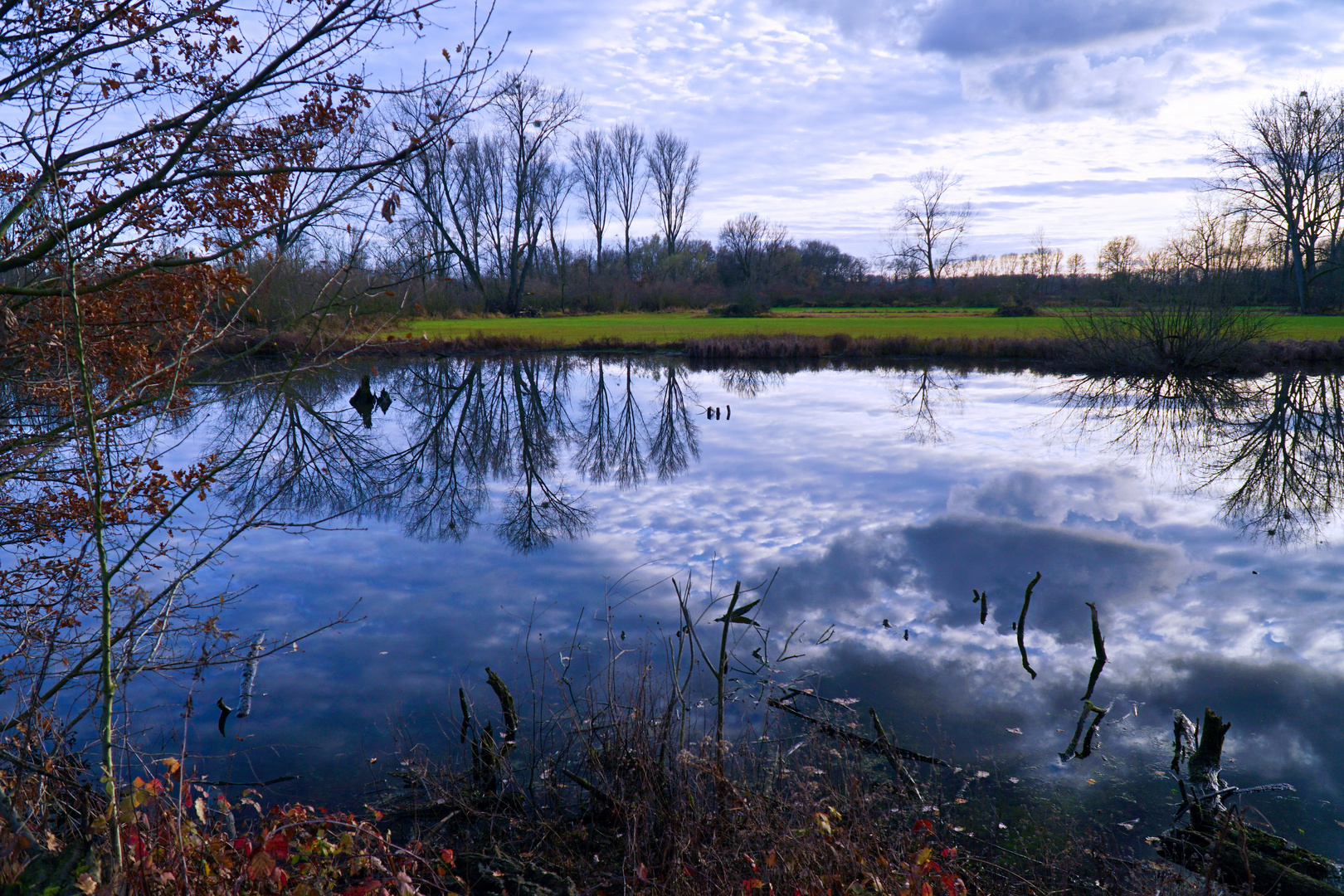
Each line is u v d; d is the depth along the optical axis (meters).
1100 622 7.24
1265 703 5.73
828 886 3.24
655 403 22.39
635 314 59.31
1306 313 41.84
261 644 6.43
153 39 3.82
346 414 20.44
